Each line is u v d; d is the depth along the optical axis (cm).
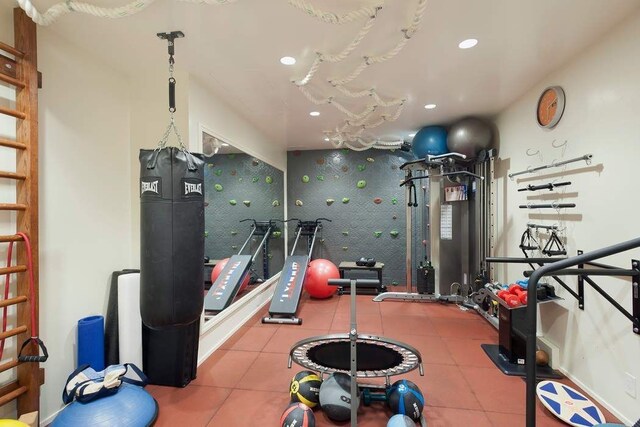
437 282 490
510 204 382
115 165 283
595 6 200
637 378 204
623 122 214
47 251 223
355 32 229
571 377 267
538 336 311
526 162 344
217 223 461
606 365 229
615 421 214
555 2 196
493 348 319
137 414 206
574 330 264
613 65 223
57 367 229
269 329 386
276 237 599
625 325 213
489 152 412
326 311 453
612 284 223
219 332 342
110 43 242
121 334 258
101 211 268
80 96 249
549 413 225
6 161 197
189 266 212
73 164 243
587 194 249
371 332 368
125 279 260
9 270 186
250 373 280
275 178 594
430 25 220
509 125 384
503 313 299
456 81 316
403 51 256
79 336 236
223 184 466
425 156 463
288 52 257
